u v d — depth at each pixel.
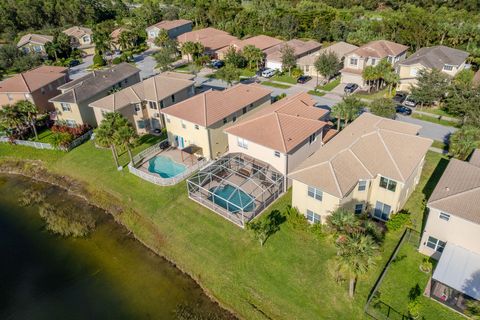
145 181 44.16
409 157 34.31
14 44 101.50
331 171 33.09
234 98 49.44
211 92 49.53
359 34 87.25
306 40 96.31
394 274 29.84
